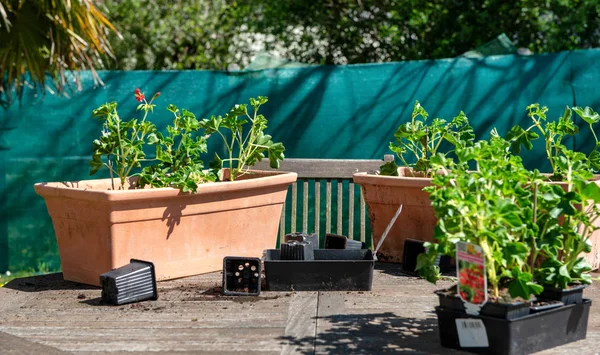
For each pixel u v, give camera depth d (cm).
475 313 217
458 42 716
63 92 511
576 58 499
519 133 339
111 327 247
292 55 783
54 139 521
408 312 262
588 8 677
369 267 292
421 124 362
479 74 511
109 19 821
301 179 400
